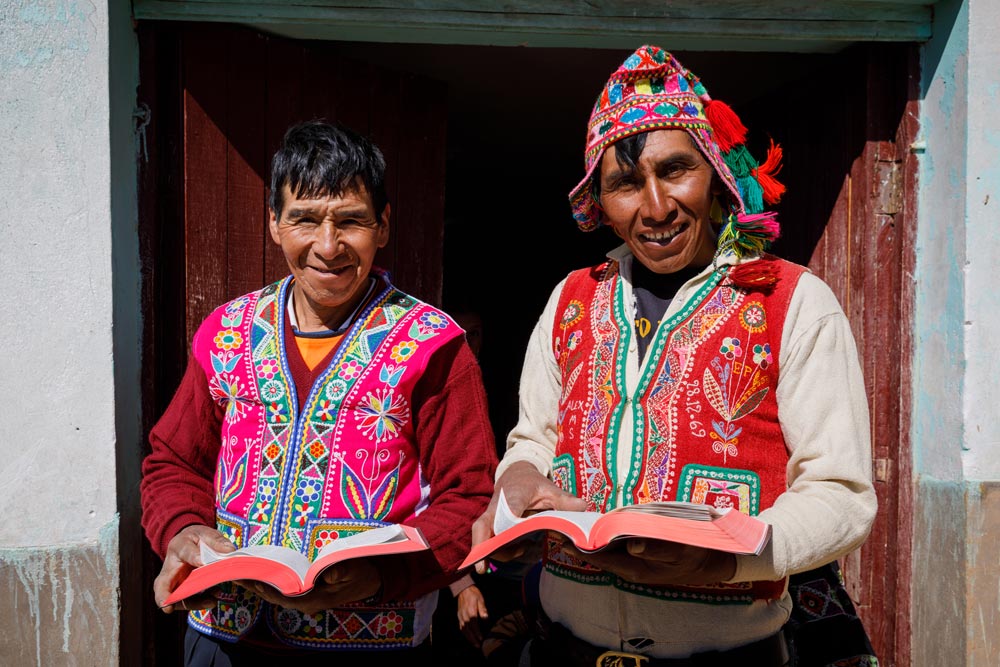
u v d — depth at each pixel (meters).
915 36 2.19
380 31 2.17
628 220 1.41
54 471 1.86
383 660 1.47
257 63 2.21
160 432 1.58
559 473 1.47
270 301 1.57
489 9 2.10
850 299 2.41
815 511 1.21
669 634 1.34
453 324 1.54
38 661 1.87
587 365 1.48
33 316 1.85
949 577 2.11
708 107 1.42
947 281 2.12
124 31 1.99
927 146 2.21
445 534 1.42
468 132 4.19
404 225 2.60
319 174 1.40
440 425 1.50
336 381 1.46
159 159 2.11
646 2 2.12
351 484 1.44
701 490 1.32
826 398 1.28
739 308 1.37
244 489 1.46
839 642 1.69
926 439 2.20
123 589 1.93
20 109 1.83
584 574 1.43
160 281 2.12
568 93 3.52
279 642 1.46
